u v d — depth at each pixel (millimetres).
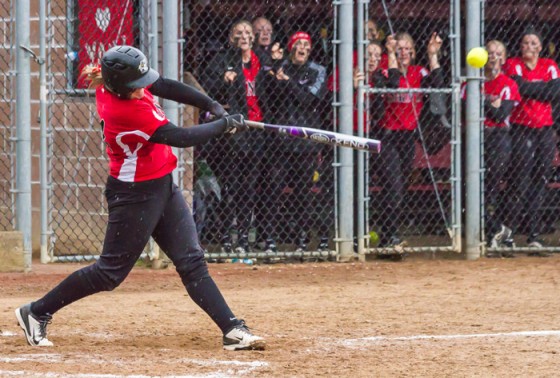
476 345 16562
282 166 27500
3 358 15438
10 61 27000
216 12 28219
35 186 29031
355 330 18344
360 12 27500
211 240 28031
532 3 30875
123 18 27281
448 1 29422
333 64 27594
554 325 18734
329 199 28234
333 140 17250
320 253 27953
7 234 26047
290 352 16016
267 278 25656
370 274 26328
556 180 30719
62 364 14891
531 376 14086
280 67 27078
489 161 29109
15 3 25750
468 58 25062
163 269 27172
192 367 14688
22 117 25906
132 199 15812
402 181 28422
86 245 28172
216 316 16234
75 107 27938
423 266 27594
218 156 27453
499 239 29281
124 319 19594
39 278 25250
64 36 27797
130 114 15203
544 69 29062
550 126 29125
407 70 28125
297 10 28422
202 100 16266
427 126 28734
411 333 17984
